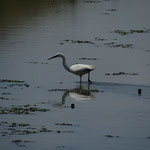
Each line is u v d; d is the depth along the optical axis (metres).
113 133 21.03
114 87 27.56
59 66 31.75
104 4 64.38
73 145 19.77
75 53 35.53
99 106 24.39
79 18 51.75
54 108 23.91
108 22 49.94
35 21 48.59
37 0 63.78
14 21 48.19
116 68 31.53
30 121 22.08
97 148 19.53
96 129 21.42
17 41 39.16
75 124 21.95
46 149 19.34
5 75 29.31
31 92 26.23
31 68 31.02
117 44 39.19
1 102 24.56
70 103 24.77
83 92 26.56
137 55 35.22
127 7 61.88
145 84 28.16
